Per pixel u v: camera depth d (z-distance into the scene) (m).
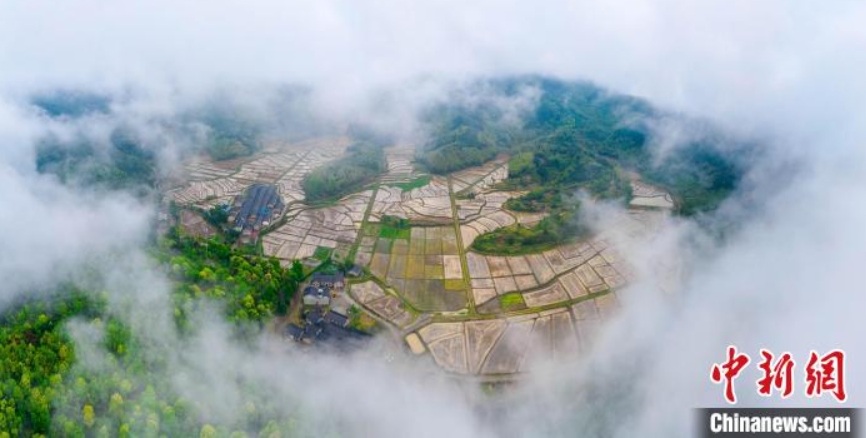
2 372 100.88
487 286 158.50
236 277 140.38
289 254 173.25
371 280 159.25
